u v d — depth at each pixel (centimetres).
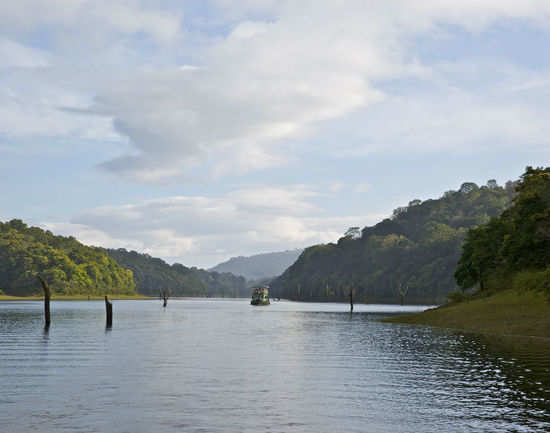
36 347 4525
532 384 2645
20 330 6619
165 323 8888
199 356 3934
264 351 4331
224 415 2012
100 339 5400
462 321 7175
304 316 12612
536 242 8344
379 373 3066
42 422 1894
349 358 3819
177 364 3456
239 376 2947
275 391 2495
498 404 2194
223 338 5747
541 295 6681
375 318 11350
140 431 1780
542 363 3419
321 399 2312
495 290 9119
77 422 1895
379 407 2155
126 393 2423
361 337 5841
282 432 1784
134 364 3447
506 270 9294
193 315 12900
